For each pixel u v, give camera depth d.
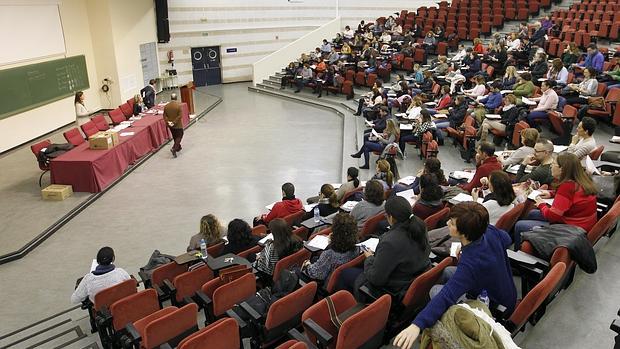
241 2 23.03
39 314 5.60
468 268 2.50
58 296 5.97
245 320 3.93
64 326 5.26
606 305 3.86
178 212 8.43
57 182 9.19
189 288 4.79
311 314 3.36
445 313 2.33
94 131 11.32
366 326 3.18
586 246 3.75
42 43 13.68
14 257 6.87
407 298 3.51
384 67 17.23
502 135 9.05
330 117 16.03
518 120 9.02
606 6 15.91
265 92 21.14
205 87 23.11
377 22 23.03
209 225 5.60
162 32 20.58
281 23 24.33
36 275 6.48
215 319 4.20
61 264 6.76
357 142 11.63
